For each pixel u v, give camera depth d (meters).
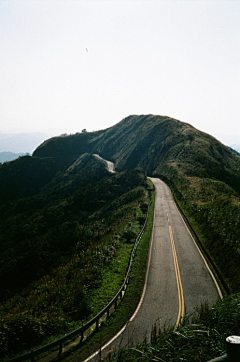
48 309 14.51
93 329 11.82
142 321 12.30
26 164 116.25
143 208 39.34
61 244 36.69
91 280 17.02
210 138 103.44
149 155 109.94
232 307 7.62
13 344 9.76
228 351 2.73
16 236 52.09
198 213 32.28
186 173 63.38
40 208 77.56
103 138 167.88
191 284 16.59
